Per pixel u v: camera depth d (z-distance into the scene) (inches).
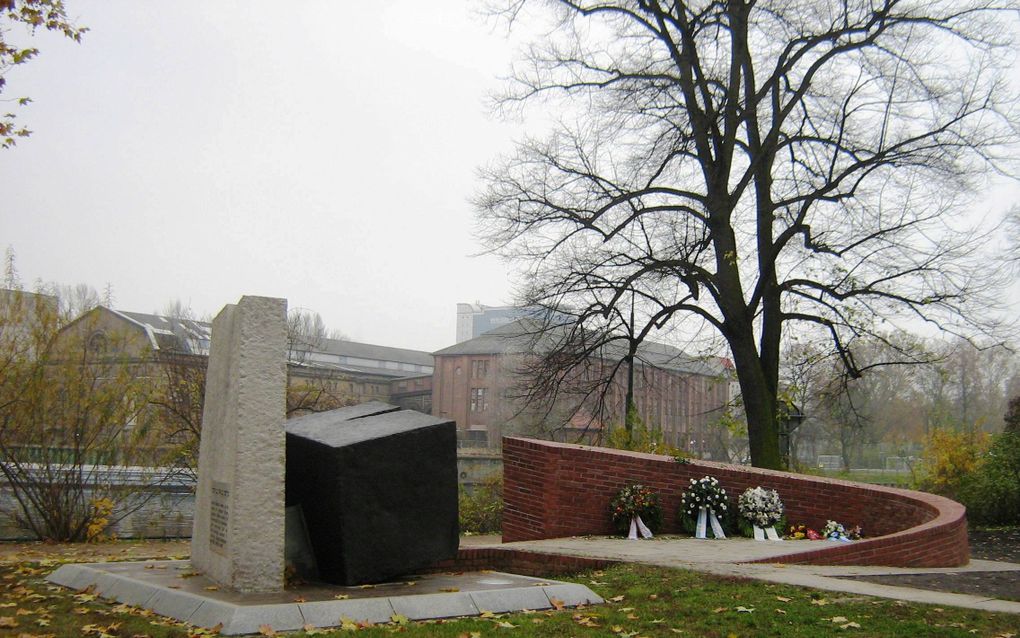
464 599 302.0
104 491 655.1
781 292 925.2
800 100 911.0
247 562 301.7
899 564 436.5
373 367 4028.1
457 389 3196.4
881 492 537.0
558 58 943.0
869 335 866.8
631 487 541.6
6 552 536.4
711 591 330.0
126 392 661.3
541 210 938.7
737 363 888.9
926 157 847.7
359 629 267.1
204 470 351.9
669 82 898.1
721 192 895.1
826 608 302.7
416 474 341.7
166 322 2261.3
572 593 324.2
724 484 556.1
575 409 989.2
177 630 261.7
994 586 365.1
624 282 892.6
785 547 467.2
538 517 533.6
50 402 632.4
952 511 488.7
